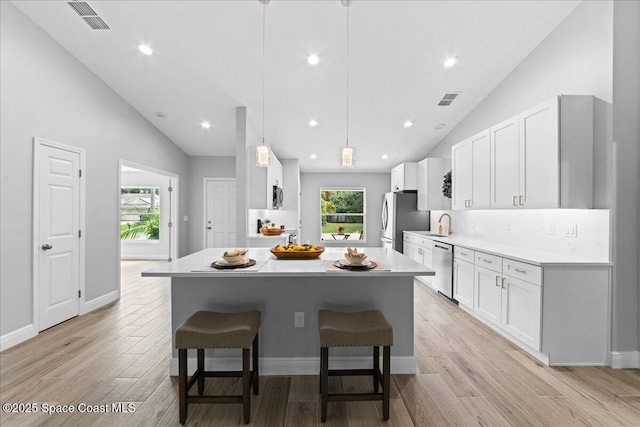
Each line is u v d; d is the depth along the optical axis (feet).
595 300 7.75
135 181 23.81
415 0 8.44
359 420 5.82
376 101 13.48
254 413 6.03
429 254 15.01
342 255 8.38
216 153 20.88
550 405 6.23
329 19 9.05
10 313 8.73
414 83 12.15
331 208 24.45
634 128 7.64
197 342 5.63
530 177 8.80
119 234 13.41
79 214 11.23
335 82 12.12
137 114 14.71
